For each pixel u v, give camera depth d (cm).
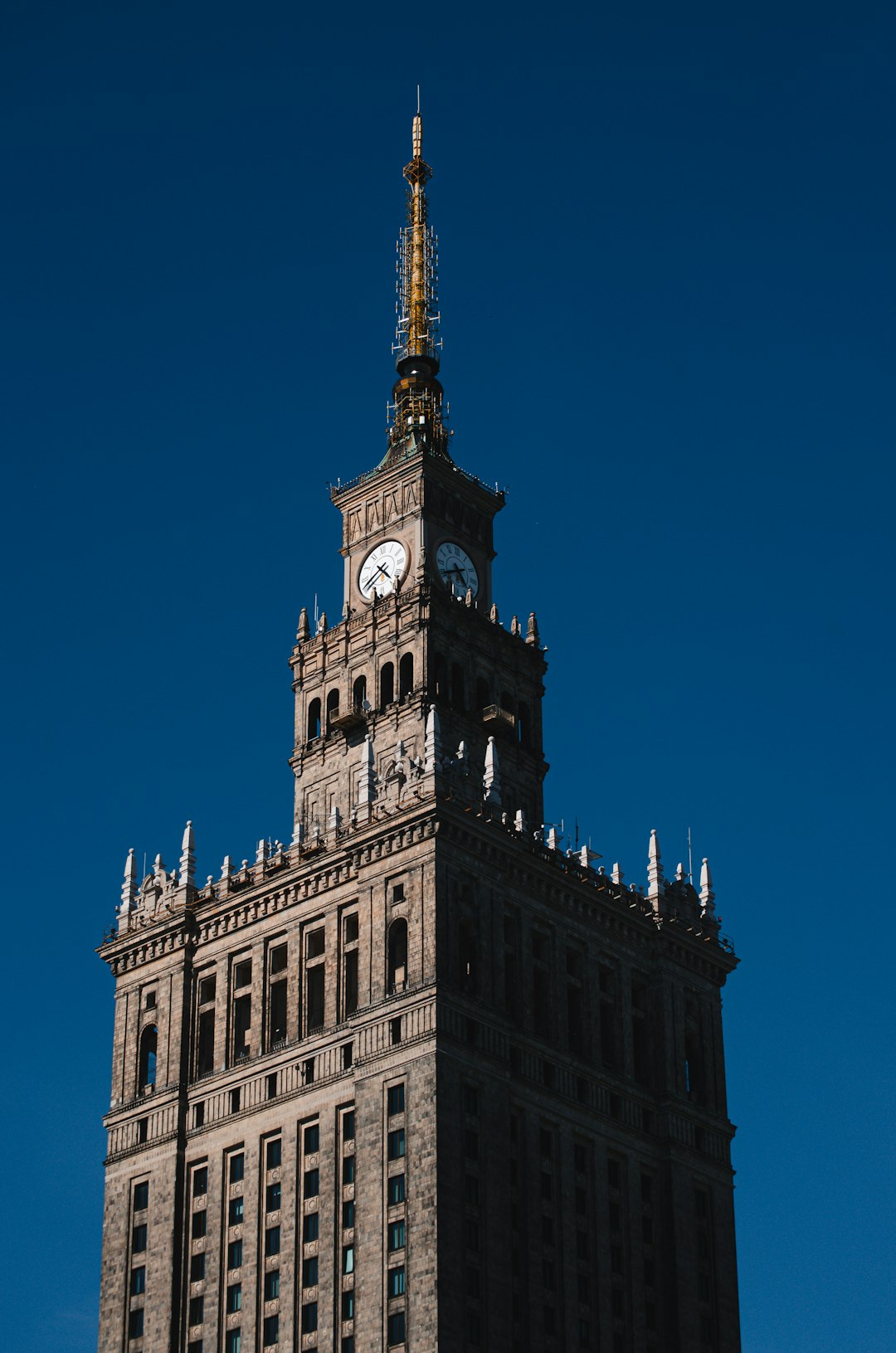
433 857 16125
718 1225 17112
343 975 16462
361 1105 15788
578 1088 16625
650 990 17588
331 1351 15250
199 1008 17400
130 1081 17475
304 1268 15762
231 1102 16788
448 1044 15612
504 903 16575
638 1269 16462
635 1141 16900
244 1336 15888
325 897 16825
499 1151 15650
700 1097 17575
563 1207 16075
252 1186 16338
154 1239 16725
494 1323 15100
